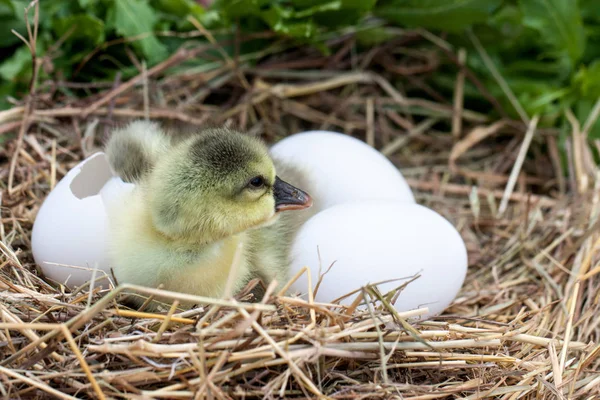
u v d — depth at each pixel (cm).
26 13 76
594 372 67
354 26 87
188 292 68
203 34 86
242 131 69
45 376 61
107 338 62
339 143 74
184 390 61
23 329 62
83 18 81
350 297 67
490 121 88
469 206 83
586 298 73
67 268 68
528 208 79
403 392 63
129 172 70
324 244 68
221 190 65
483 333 67
